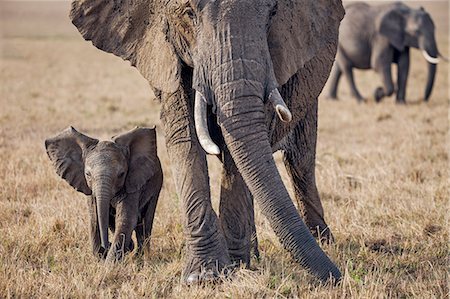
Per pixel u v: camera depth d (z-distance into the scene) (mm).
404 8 37656
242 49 9125
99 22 10844
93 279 10500
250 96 9086
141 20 10570
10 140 22906
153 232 13047
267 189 9047
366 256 11656
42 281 10406
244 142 9070
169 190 16203
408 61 37375
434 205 14477
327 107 34438
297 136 13070
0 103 33438
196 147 10281
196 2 9391
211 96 9289
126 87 44625
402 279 10500
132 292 9969
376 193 15508
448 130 25562
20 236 12383
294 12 10375
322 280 9438
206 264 10109
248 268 10680
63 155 12289
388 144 22734
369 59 38312
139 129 12227
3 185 16297
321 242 12727
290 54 10242
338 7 11078
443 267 11188
